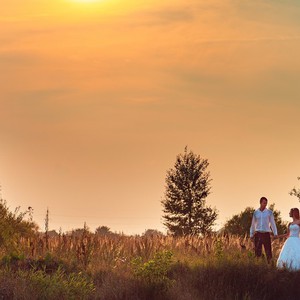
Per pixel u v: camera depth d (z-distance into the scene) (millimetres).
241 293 18750
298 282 19328
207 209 76250
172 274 20812
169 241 28344
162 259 18875
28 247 24734
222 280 19109
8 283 17938
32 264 21906
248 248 28172
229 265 20656
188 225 75750
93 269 22328
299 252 23375
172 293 17953
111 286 18328
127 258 24969
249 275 19688
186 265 22219
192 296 18125
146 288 17922
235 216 42500
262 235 25016
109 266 22891
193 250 27062
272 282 19312
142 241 26750
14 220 28109
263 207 25141
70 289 17859
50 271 21609
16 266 21625
